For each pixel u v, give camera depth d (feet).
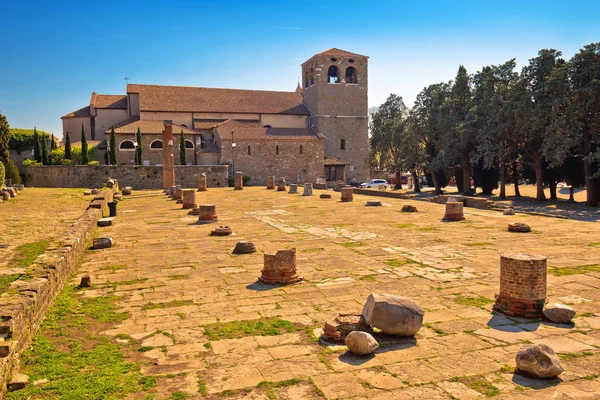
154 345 26.25
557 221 76.38
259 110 261.44
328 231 69.21
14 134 223.10
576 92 129.59
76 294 36.63
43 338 27.07
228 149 228.43
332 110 266.16
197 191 165.89
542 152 134.82
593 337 26.45
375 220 81.30
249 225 76.59
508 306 30.53
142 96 241.14
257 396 20.49
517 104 142.61
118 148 213.25
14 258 47.98
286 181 237.86
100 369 23.15
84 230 54.85
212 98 259.80
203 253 52.95
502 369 22.65
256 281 40.42
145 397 20.42
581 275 40.29
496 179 187.83
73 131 241.76
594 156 128.88
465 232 66.18
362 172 272.51
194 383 21.72
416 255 50.67
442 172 203.82
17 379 21.39
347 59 267.80
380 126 263.90
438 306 32.58
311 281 40.14
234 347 25.86
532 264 29.73
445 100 189.06
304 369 23.04
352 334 24.72
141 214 93.50
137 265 47.01
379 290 37.11
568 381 21.30
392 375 22.22
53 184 187.01
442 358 23.99
